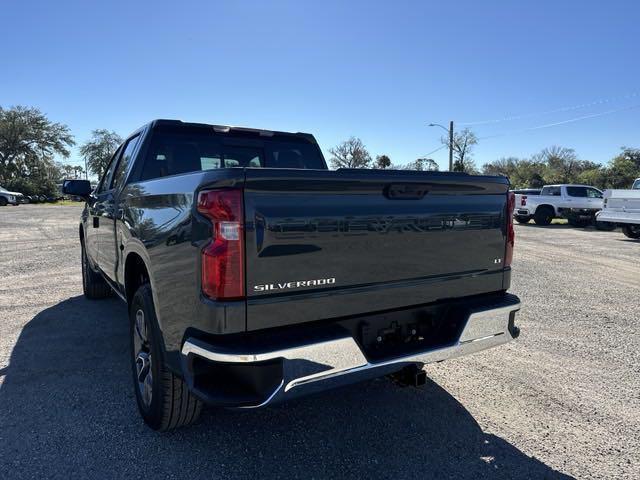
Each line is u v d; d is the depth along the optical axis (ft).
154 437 9.34
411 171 8.45
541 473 8.43
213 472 8.27
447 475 8.31
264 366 7.06
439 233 9.05
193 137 13.73
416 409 10.73
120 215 11.56
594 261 33.12
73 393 11.23
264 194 7.04
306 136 16.15
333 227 7.64
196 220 7.22
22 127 199.00
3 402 10.73
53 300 20.01
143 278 10.63
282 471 8.34
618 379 12.53
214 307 6.91
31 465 8.36
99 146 220.84
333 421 10.14
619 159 175.94
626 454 9.07
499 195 10.05
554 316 18.58
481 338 9.43
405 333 8.98
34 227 54.75
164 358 8.46
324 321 7.81
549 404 11.06
